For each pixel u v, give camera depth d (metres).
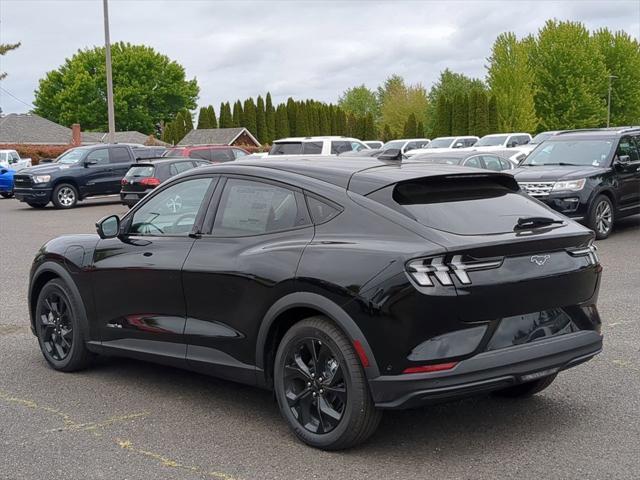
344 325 4.38
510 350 4.37
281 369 4.79
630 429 4.89
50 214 22.58
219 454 4.61
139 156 26.83
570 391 5.67
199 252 5.31
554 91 82.44
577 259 4.75
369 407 4.41
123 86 92.19
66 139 64.75
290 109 75.38
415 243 4.32
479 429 4.93
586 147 14.57
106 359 6.81
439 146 36.16
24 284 10.75
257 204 5.18
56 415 5.35
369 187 4.75
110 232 6.06
